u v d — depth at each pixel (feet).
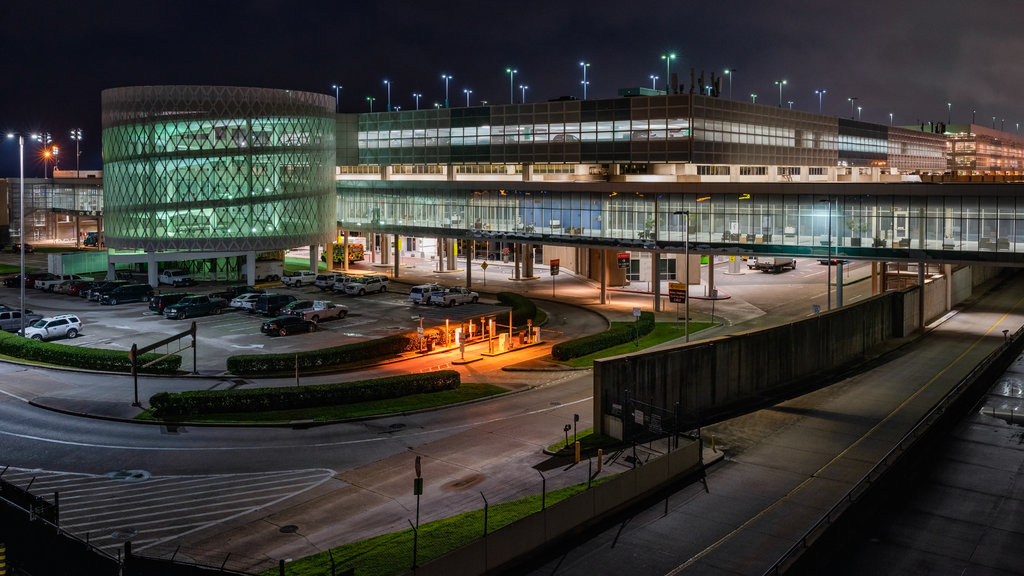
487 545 87.86
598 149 300.61
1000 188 201.57
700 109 287.69
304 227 324.60
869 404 163.94
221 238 306.35
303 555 91.71
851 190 222.69
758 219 239.30
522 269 376.07
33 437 134.21
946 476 128.77
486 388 166.91
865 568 97.09
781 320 247.50
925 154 585.22
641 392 143.84
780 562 89.35
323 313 237.04
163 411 144.97
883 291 265.95
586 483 113.09
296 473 119.14
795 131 369.91
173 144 299.79
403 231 331.36
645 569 91.30
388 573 83.41
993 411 165.07
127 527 99.76
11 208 472.85
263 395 148.36
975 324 258.78
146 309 256.32
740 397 168.14
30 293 287.69
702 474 123.24
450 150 337.93
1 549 91.35
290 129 315.37
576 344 196.03
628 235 262.47
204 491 111.96
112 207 311.68
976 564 98.58
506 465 122.21
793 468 125.80
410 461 124.36
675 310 267.39
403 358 193.36
